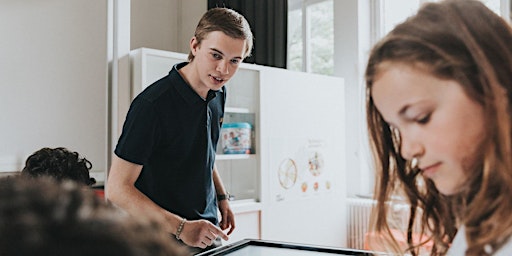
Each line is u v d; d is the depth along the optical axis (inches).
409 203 19.9
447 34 15.9
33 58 79.8
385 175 19.9
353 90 143.2
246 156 113.4
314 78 130.3
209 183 67.0
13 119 77.2
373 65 17.4
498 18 16.3
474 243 17.0
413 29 16.6
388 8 142.2
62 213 7.7
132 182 59.3
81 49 85.4
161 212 56.9
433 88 15.9
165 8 173.9
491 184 15.9
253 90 116.9
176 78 61.2
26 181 8.5
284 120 121.6
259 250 33.9
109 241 7.6
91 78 86.6
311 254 32.6
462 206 17.3
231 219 73.7
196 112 62.4
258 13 149.9
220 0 160.2
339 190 136.3
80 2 85.4
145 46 167.8
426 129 16.2
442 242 19.6
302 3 159.8
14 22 77.7
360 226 135.2
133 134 58.7
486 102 15.4
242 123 113.1
